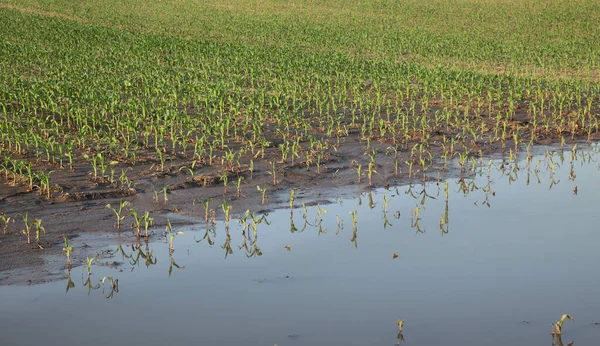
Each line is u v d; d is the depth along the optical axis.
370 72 30.98
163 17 62.69
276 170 15.98
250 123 21.03
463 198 14.50
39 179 14.70
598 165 17.27
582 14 60.50
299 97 25.59
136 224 12.30
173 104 23.70
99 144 17.89
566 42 45.91
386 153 17.73
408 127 20.92
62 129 19.30
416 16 63.25
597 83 29.22
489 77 28.47
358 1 72.75
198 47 39.16
